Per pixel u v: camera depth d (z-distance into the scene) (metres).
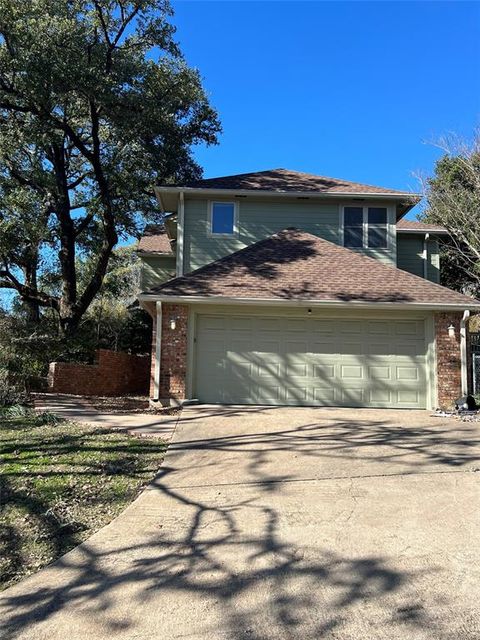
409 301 12.59
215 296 12.44
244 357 12.91
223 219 16.17
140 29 19.48
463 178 22.48
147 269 20.58
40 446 7.65
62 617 3.55
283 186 16.41
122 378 18.33
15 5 16.36
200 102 23.47
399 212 17.53
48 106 18.22
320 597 3.75
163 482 6.39
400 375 12.94
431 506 5.52
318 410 11.93
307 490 6.08
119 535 4.86
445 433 9.18
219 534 4.88
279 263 14.08
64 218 20.81
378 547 4.55
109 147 21.91
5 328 15.23
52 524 5.06
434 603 3.65
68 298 20.48
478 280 22.47
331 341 13.00
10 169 19.94
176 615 3.55
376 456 7.54
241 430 9.32
